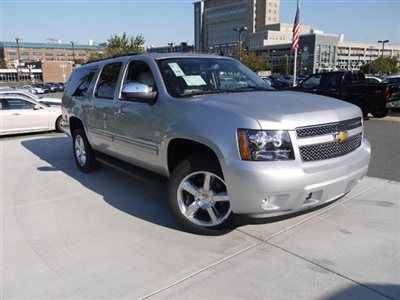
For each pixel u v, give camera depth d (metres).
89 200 5.07
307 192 3.30
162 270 3.27
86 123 5.90
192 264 3.36
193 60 4.72
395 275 3.12
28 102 11.90
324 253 3.48
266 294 2.90
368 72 80.31
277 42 120.75
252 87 4.66
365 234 3.84
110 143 5.27
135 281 3.12
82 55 149.25
